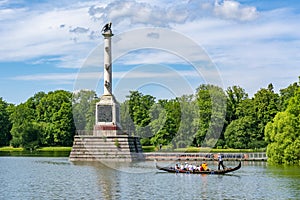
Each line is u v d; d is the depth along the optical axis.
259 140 167.38
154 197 70.25
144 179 89.88
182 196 71.00
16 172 105.38
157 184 82.94
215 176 93.56
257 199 68.12
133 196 71.12
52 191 76.38
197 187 79.19
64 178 92.88
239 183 83.25
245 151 155.88
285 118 112.75
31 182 87.44
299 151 111.44
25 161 136.75
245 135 165.62
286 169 104.31
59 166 118.12
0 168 115.31
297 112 114.75
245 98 185.75
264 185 80.31
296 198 68.38
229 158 133.75
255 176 92.50
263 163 122.75
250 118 166.25
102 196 71.31
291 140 112.38
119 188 78.75
